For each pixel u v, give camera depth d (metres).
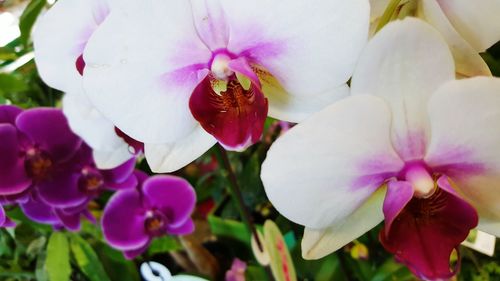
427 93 0.15
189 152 0.18
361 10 0.14
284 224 0.32
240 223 0.33
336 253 0.30
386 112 0.15
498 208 0.17
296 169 0.16
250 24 0.15
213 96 0.17
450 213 0.16
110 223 0.32
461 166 0.16
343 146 0.15
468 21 0.17
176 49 0.16
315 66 0.15
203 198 0.38
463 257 0.31
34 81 0.33
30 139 0.29
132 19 0.15
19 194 0.29
